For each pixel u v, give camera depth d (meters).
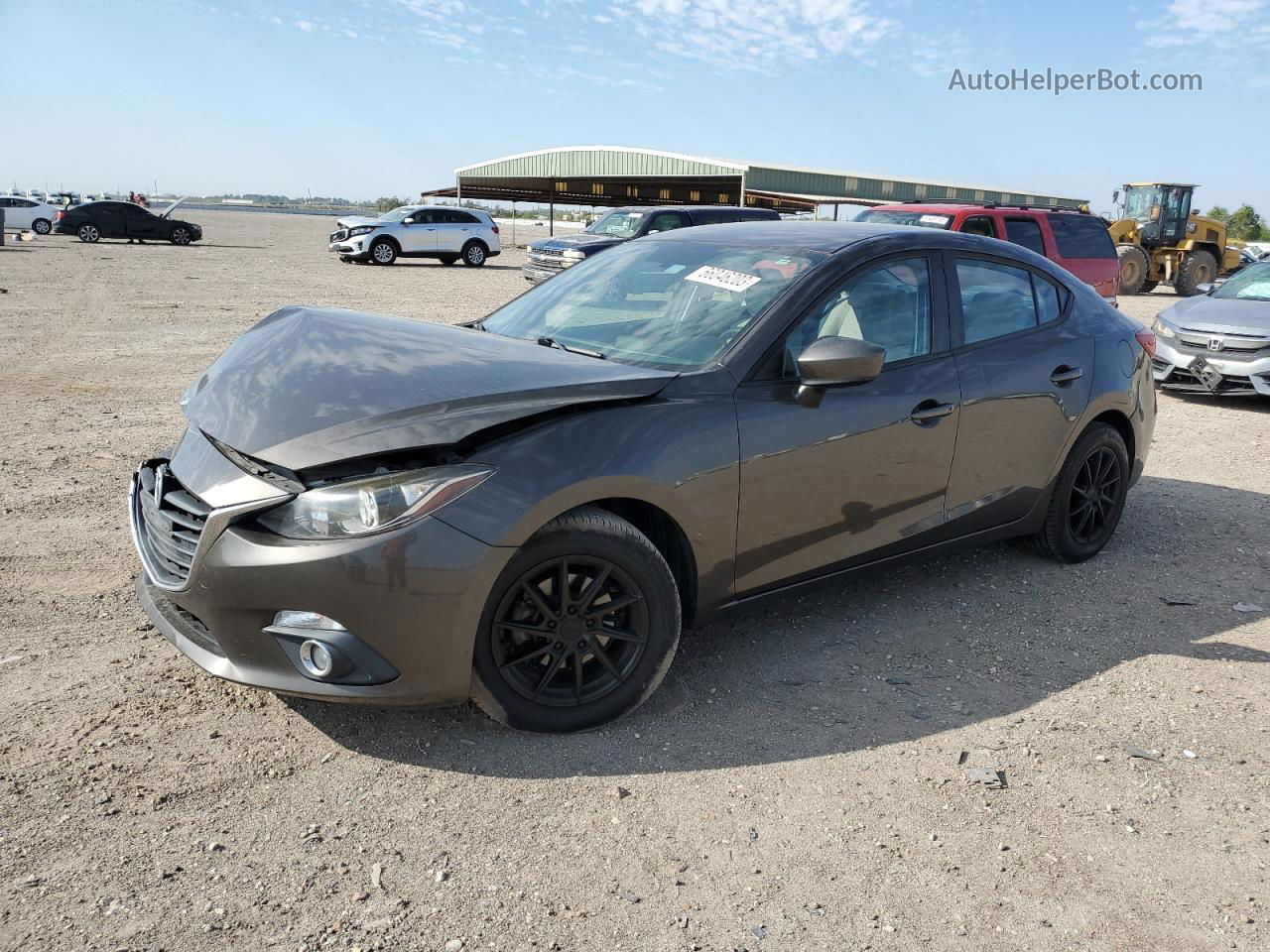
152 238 32.50
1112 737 3.12
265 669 2.70
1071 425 4.31
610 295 3.87
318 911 2.22
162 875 2.31
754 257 3.73
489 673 2.82
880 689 3.39
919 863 2.48
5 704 3.02
